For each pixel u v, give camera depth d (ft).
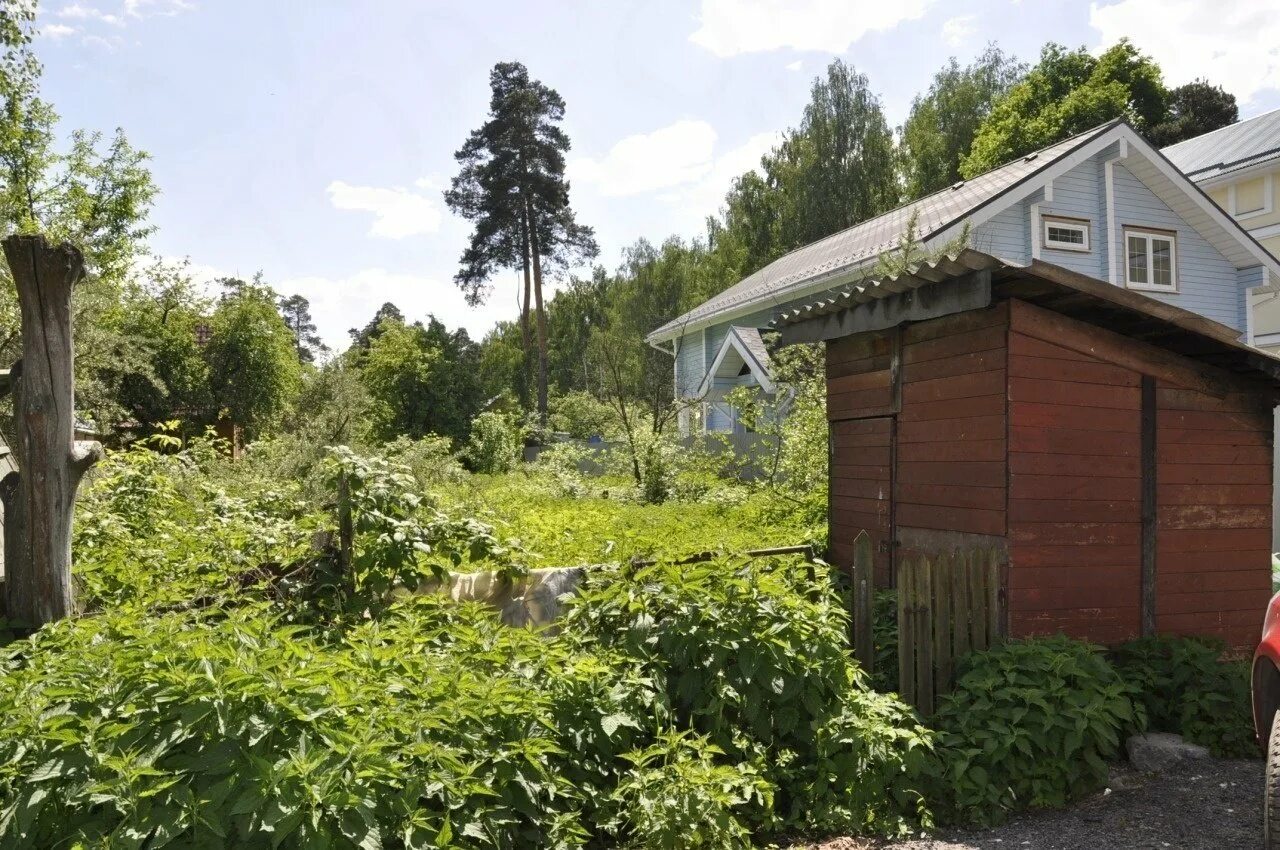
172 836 9.53
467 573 19.99
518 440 100.17
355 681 12.21
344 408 76.89
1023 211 61.11
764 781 14.89
